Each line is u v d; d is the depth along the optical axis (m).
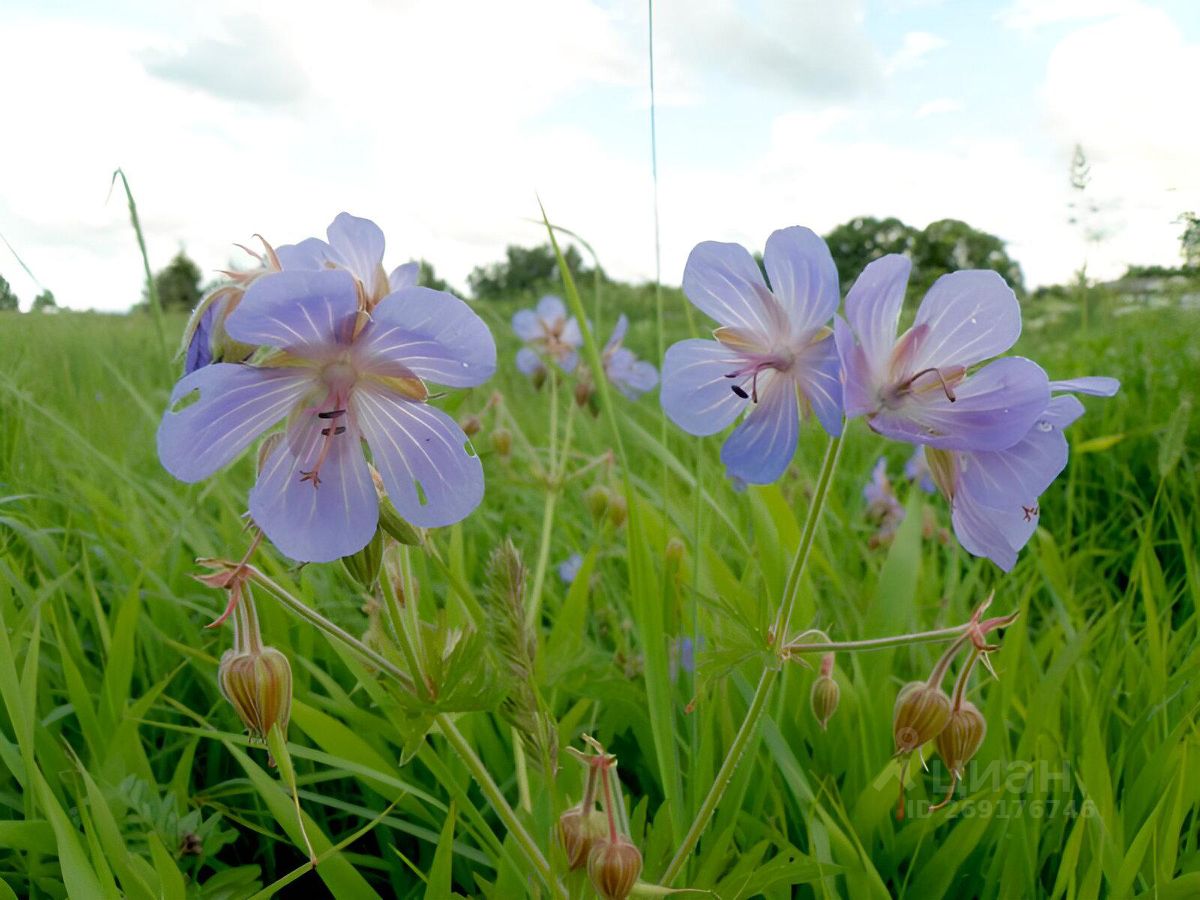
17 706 0.14
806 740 0.21
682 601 0.21
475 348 0.10
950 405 0.11
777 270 0.12
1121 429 0.36
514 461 0.34
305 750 0.16
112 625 0.22
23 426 0.29
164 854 0.12
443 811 0.18
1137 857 0.14
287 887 0.17
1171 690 0.19
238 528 0.25
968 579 0.26
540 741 0.12
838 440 0.11
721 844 0.13
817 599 0.24
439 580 0.26
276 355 0.11
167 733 0.20
